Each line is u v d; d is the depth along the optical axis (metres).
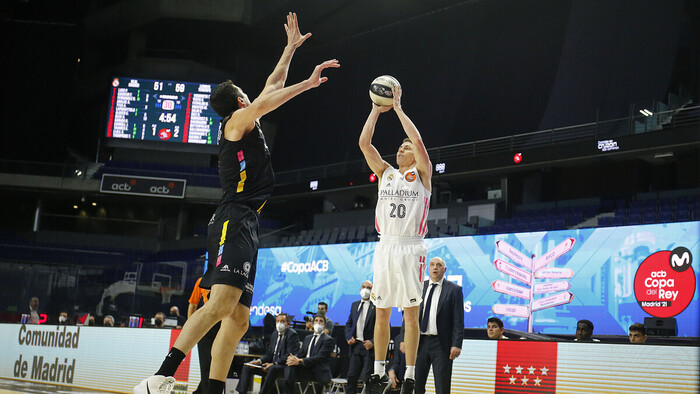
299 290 17.14
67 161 25.45
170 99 22.56
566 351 5.21
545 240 14.02
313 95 25.19
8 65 25.03
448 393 5.58
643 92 18.30
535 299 13.87
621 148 15.16
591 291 13.30
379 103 4.41
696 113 15.52
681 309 12.16
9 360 8.87
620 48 19.08
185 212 23.78
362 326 8.04
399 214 4.25
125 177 22.28
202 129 22.38
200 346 5.63
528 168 16.88
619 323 12.86
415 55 23.52
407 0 22.22
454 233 16.91
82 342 7.99
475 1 21.78
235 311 3.48
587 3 20.02
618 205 16.33
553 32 20.75
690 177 16.33
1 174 22.48
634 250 12.94
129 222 24.31
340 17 23.33
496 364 5.56
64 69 25.39
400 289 4.17
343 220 20.14
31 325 8.71
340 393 9.19
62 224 24.53
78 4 24.55
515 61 21.34
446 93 22.59
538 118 20.41
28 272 16.69
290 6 22.86
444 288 5.79
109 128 22.39
